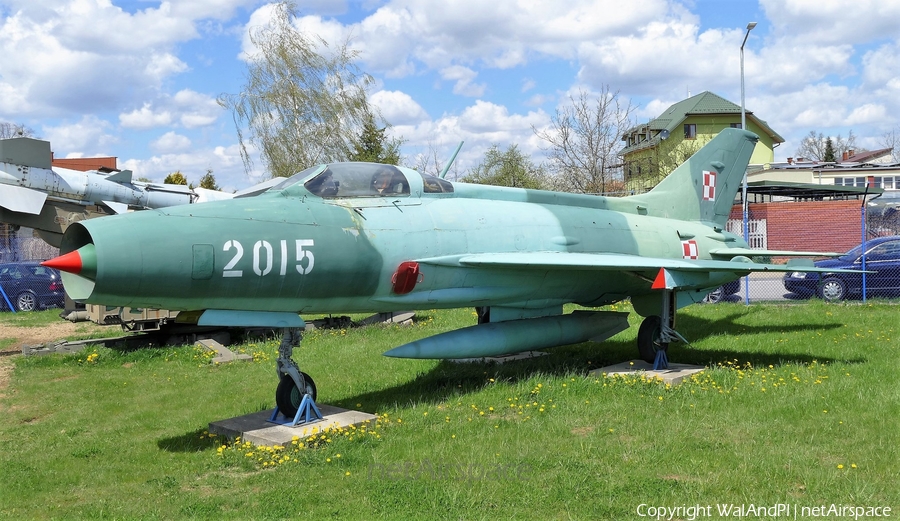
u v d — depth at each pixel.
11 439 7.52
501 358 11.02
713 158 13.36
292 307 7.42
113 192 19.03
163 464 6.44
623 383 8.66
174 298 6.49
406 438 6.81
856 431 6.48
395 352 8.37
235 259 6.68
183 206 6.88
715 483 5.34
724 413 7.29
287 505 5.21
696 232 12.38
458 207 9.03
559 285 9.83
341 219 7.69
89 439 7.40
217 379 10.29
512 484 5.45
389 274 7.97
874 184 46.12
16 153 17.30
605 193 32.06
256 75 32.06
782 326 13.66
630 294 11.10
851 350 10.93
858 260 17.98
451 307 9.06
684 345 12.02
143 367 11.41
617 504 4.99
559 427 7.02
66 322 18.73
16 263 22.61
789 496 5.09
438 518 4.86
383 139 37.81
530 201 10.41
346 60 33.06
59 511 5.40
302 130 32.28
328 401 8.59
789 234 30.30
